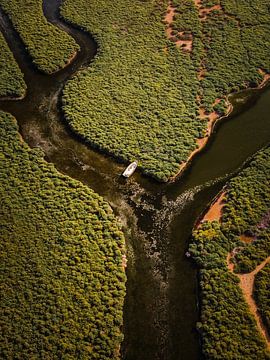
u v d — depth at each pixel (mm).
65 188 68500
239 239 61750
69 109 81125
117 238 62344
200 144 75750
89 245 61188
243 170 70562
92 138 75812
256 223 63344
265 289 56156
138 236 63375
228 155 74125
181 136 76312
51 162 73875
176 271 59625
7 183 69375
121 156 73000
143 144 74938
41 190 68312
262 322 53875
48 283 57250
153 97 83062
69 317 54469
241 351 51531
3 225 63594
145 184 69750
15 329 53562
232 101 84125
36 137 78000
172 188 69125
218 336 52656
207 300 55875
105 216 64688
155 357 52688
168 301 56938
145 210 66375
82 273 58375
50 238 61969
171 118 79250
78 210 65500
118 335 53562
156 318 55500
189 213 65750
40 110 82938
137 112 80250
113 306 55969
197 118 79500
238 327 53219
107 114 80000
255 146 75562
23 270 58531
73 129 77812
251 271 58344
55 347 52188
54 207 65812
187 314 55781
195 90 84625
